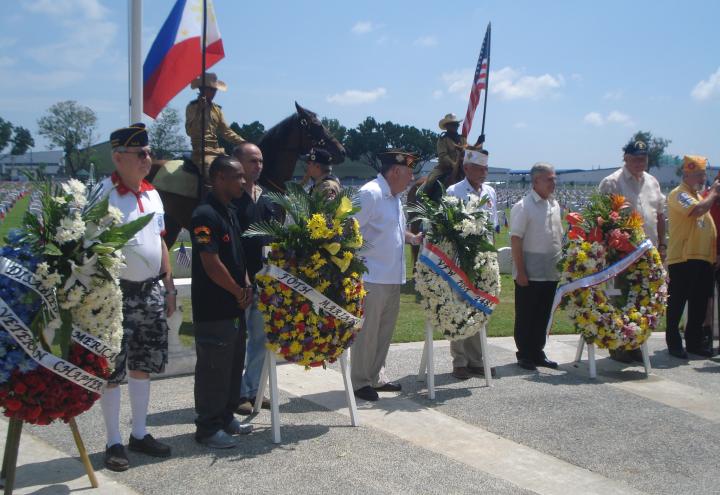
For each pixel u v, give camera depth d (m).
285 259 4.86
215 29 8.17
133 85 7.55
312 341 4.90
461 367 6.74
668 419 5.61
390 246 5.93
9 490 3.77
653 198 7.75
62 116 45.75
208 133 7.82
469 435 5.11
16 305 3.57
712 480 4.43
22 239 3.66
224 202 4.70
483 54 10.40
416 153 6.02
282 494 3.99
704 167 7.90
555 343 8.38
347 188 5.45
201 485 4.08
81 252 3.72
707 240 7.79
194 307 4.66
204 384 4.66
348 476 4.27
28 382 3.65
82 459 3.97
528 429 5.28
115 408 4.35
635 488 4.28
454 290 6.14
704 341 8.27
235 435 4.98
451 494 4.07
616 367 7.36
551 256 7.10
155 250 4.53
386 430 5.18
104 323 3.84
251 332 5.68
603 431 5.28
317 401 5.87
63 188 3.78
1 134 71.38
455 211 6.10
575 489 4.22
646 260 7.01
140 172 4.52
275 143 8.18
